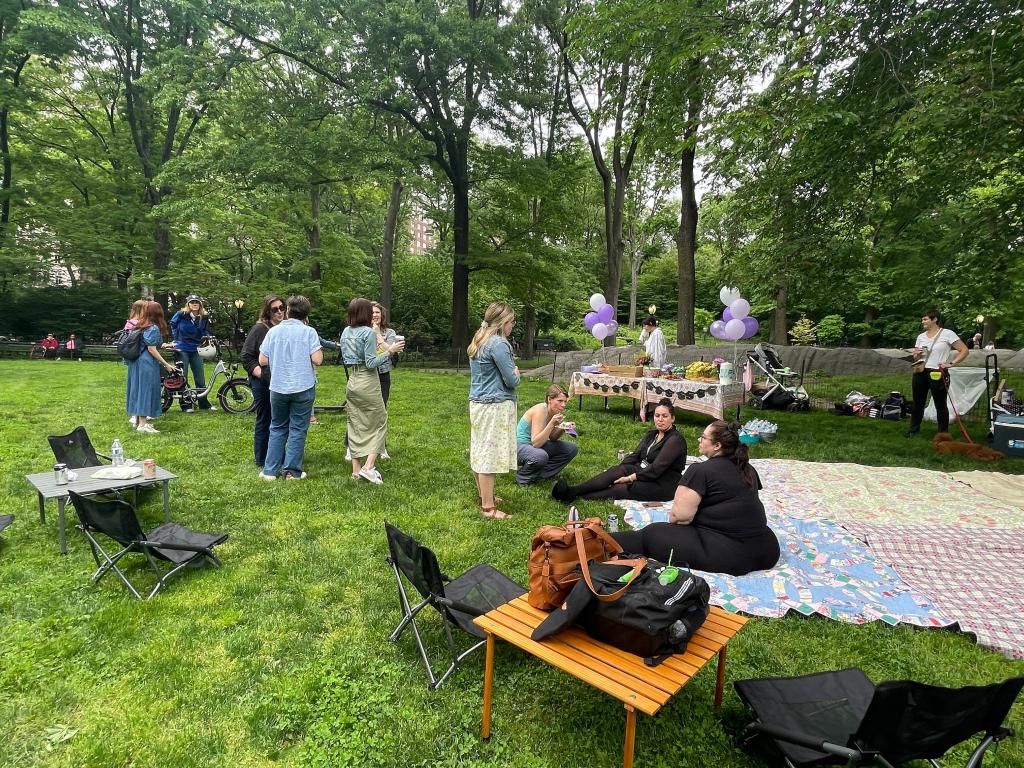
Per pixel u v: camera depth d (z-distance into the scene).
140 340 6.92
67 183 21.62
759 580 3.48
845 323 30.25
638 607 2.09
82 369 13.49
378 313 6.54
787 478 5.92
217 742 2.24
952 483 5.78
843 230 9.47
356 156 15.59
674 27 7.69
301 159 15.01
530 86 17.16
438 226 26.09
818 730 2.09
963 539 4.25
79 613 3.07
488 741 2.28
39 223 21.17
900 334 26.31
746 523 3.52
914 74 7.16
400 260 31.70
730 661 2.78
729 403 8.01
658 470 4.95
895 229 10.12
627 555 2.52
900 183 9.03
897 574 3.70
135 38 19.38
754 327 9.99
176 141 22.25
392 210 21.45
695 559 3.51
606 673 2.00
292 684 2.56
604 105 14.28
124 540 3.30
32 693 2.47
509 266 20.12
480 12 17.19
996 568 3.82
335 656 2.76
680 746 2.26
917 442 7.94
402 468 5.88
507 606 2.43
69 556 3.72
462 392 11.16
